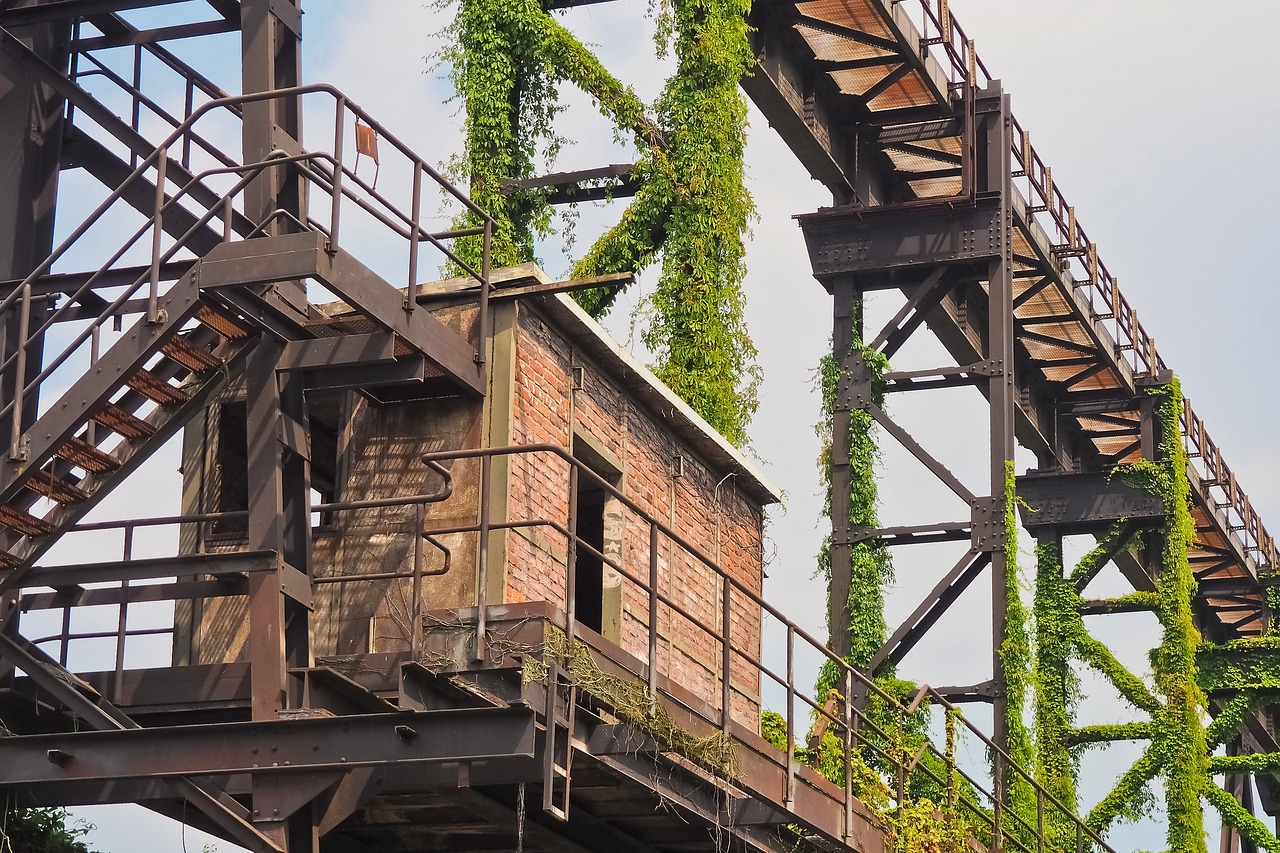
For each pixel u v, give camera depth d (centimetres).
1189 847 3806
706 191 2806
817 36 3169
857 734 2128
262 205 1748
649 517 1742
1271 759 4450
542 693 1636
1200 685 4528
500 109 2853
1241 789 5222
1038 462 4209
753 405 2816
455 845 2139
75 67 2011
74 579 1709
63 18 1938
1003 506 3180
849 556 3219
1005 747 3083
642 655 2098
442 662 1656
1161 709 3869
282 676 1638
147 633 1869
